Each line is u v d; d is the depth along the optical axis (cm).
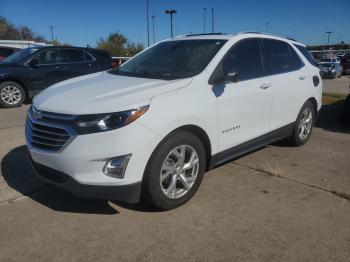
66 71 1102
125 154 336
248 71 476
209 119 405
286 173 494
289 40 588
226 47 453
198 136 409
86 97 366
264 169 502
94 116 333
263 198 417
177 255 313
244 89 455
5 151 573
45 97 396
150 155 351
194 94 392
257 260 307
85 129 331
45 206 395
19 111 956
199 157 402
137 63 495
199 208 392
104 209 388
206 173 488
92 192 341
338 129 752
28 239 334
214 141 421
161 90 373
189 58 451
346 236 343
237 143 460
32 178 467
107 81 425
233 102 438
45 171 369
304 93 584
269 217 375
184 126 380
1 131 701
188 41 495
